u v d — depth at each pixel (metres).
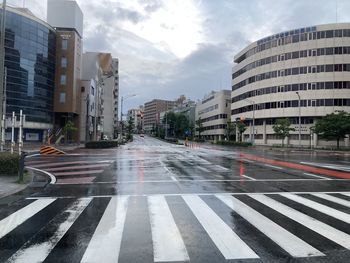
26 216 8.16
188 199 10.38
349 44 74.31
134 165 22.42
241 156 34.62
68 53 70.62
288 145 75.56
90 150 43.22
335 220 7.88
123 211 8.68
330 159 32.03
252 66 92.38
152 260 5.28
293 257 5.45
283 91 81.56
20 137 19.84
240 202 9.96
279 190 12.35
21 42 60.97
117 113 146.00
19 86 60.59
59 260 5.27
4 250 5.74
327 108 74.81
